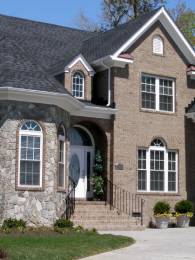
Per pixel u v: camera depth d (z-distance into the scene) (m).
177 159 28.23
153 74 27.81
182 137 28.44
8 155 20.84
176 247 17.03
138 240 19.02
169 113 28.11
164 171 27.72
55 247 15.50
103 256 14.75
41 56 28.16
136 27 27.39
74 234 18.70
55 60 28.22
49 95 21.47
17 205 20.77
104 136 26.33
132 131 26.72
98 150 26.59
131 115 26.78
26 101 21.44
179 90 28.64
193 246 17.38
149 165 27.20
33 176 21.39
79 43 31.00
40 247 15.33
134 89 27.05
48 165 21.72
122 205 25.88
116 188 25.78
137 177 26.64
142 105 27.36
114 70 26.52
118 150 26.17
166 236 20.92
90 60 27.48
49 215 21.45
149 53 27.83
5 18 30.09
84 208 24.52
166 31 28.55
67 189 23.25
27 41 28.94
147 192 26.89
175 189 28.02
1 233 18.19
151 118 27.45
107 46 27.61
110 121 26.36
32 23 30.86
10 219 20.03
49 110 21.98
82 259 14.20
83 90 26.50
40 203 21.31
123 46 26.39
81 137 26.98
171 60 28.55
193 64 29.23
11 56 22.67
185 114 28.64
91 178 26.42
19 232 18.56
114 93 26.33
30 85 21.28
